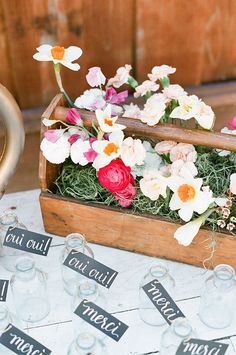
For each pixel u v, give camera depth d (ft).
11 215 2.60
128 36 3.59
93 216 2.63
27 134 3.77
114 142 2.47
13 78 3.64
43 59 2.61
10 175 2.48
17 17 3.37
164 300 2.35
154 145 2.74
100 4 3.42
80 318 2.44
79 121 2.56
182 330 2.18
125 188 2.51
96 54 3.64
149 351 2.38
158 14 3.51
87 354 2.07
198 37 3.66
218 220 2.50
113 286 2.58
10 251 2.66
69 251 2.45
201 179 2.42
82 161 2.53
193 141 2.49
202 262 2.62
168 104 2.68
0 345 2.30
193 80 3.89
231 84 3.92
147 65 3.75
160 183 2.44
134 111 2.72
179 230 2.45
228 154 2.67
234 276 2.38
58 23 3.46
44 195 2.65
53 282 2.60
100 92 2.73
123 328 2.31
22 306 2.50
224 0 3.52
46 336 2.43
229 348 2.40
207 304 2.50
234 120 2.66
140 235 2.63
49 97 3.77
